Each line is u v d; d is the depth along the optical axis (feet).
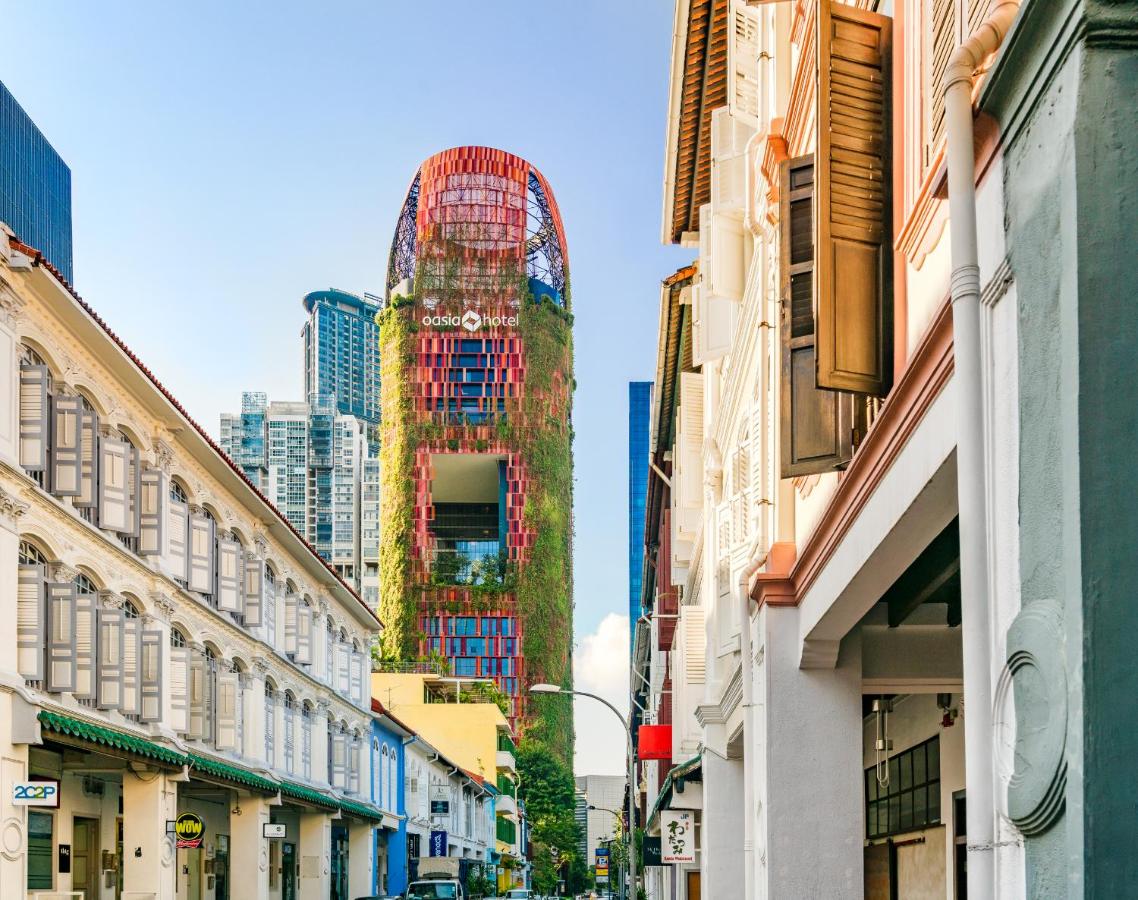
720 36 60.13
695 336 68.59
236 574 99.91
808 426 30.81
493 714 263.90
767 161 42.16
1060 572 13.39
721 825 71.36
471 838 237.66
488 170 584.81
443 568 557.74
